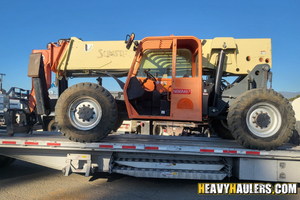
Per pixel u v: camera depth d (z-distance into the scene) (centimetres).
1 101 893
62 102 325
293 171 307
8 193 301
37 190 313
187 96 323
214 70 387
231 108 319
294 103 477
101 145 316
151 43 343
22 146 325
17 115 407
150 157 331
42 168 427
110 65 404
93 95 322
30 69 356
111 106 322
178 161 323
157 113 363
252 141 306
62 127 320
